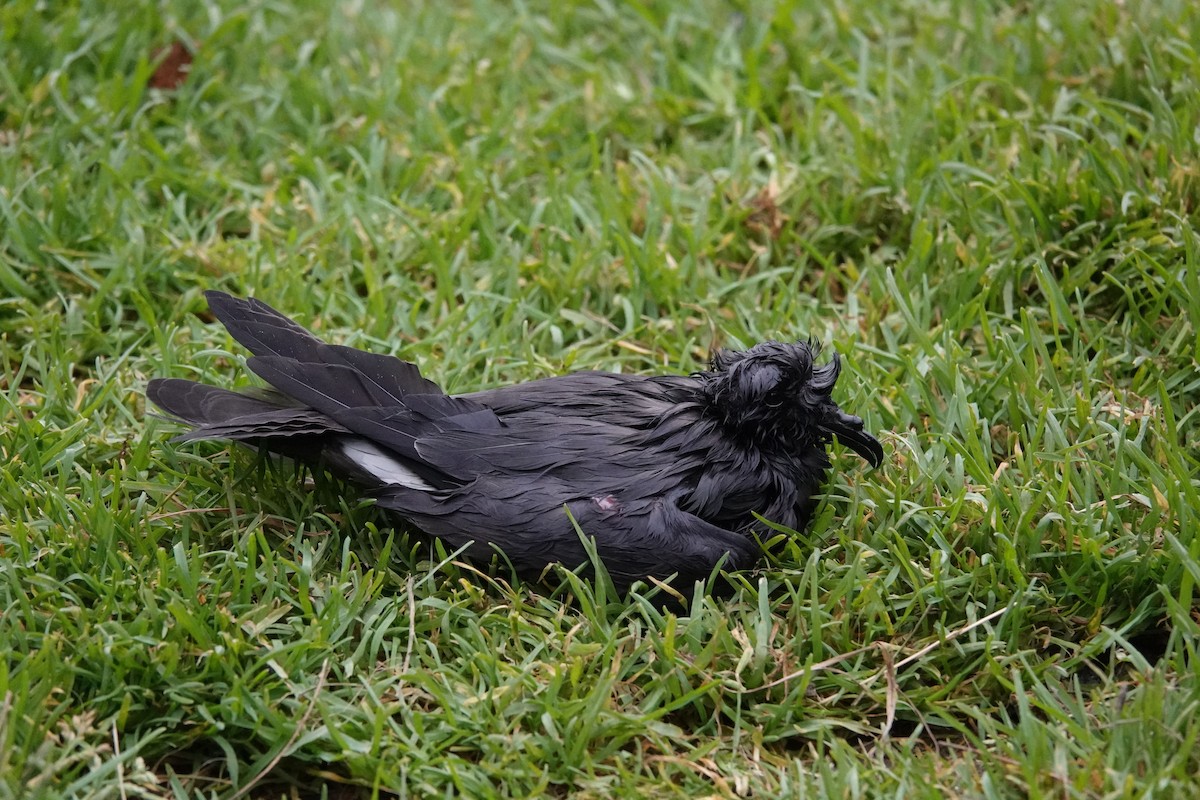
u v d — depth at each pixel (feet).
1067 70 27.02
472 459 17.81
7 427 19.77
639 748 15.97
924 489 18.84
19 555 17.79
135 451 19.42
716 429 18.07
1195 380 20.81
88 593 17.47
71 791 14.79
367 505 18.65
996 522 18.07
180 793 15.31
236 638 16.51
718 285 23.86
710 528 17.42
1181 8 27.48
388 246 24.32
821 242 24.73
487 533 17.42
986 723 16.06
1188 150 23.70
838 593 17.35
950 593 17.66
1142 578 17.52
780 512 18.13
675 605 17.80
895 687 16.44
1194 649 16.15
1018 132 25.18
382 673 16.81
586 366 22.20
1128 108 25.44
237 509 18.92
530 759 15.81
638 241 24.88
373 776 15.55
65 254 23.49
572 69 29.53
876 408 20.47
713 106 27.89
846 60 28.45
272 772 15.99
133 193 24.62
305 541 18.29
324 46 29.07
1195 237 22.40
